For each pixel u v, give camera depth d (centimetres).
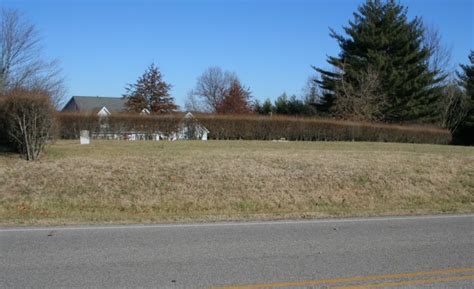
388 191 1252
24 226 789
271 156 1491
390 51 4447
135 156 1410
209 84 7875
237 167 1320
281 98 5788
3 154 1356
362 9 4609
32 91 1478
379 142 2658
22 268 558
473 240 731
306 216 924
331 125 2773
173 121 2491
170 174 1228
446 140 3148
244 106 5675
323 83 4641
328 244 691
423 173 1411
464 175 1434
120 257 609
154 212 1009
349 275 542
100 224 815
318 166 1385
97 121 2342
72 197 1066
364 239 728
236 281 517
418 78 4328
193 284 506
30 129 1305
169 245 673
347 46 4572
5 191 1064
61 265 571
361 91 3778
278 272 551
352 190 1238
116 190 1116
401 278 534
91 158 1353
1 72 3061
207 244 683
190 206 1070
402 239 731
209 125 2559
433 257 627
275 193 1169
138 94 4612
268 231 779
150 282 511
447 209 1038
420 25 4788
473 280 529
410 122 4325
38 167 1215
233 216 912
